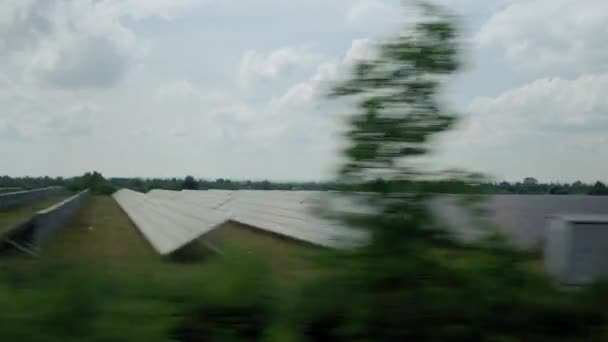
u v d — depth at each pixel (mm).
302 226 18922
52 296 5340
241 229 26812
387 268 6246
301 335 6098
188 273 6445
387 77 6609
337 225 6719
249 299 6043
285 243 16797
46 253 16375
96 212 44406
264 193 47000
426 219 6500
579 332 6516
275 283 6391
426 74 6574
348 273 6293
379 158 6555
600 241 8164
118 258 16359
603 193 21984
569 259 8031
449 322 6184
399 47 6598
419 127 6535
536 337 6418
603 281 7043
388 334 6125
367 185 6574
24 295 5324
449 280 6320
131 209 42250
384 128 6527
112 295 5809
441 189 6527
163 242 18547
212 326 5926
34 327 5059
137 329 5242
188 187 97312
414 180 6582
